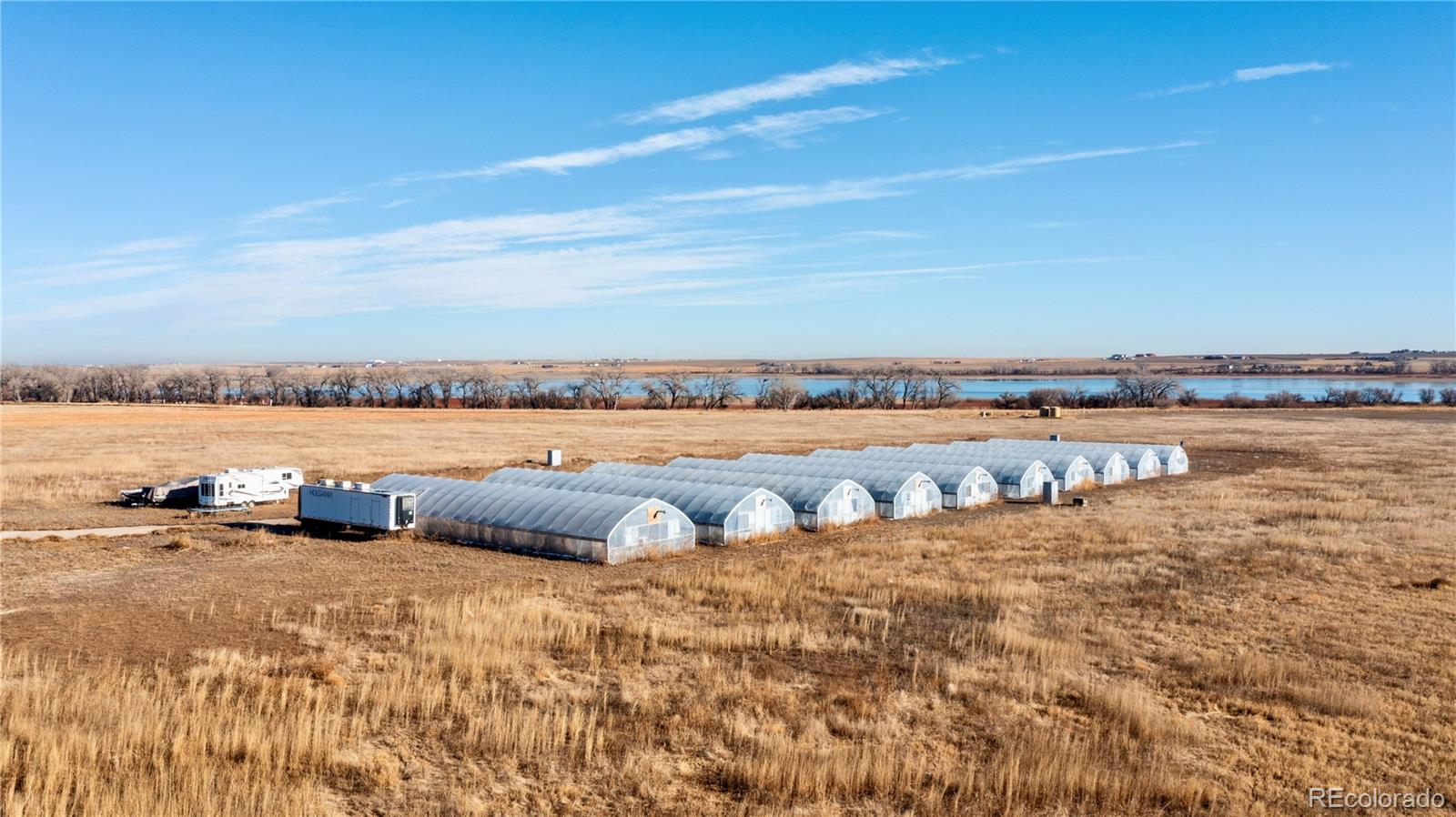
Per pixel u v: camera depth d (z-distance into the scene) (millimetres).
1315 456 93375
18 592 35250
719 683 25344
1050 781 19484
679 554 44469
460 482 52250
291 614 32250
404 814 18312
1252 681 25516
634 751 21219
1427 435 117312
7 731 21125
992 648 28531
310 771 20000
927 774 20203
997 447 80812
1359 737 21828
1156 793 19172
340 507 49406
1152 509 57625
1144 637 29766
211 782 18984
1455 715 23031
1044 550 44375
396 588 36469
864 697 24547
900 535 50000
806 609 33312
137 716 21781
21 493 61281
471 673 25797
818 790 19359
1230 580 37406
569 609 33000
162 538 47156
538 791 19391
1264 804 18578
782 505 50875
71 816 17656
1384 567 39562
